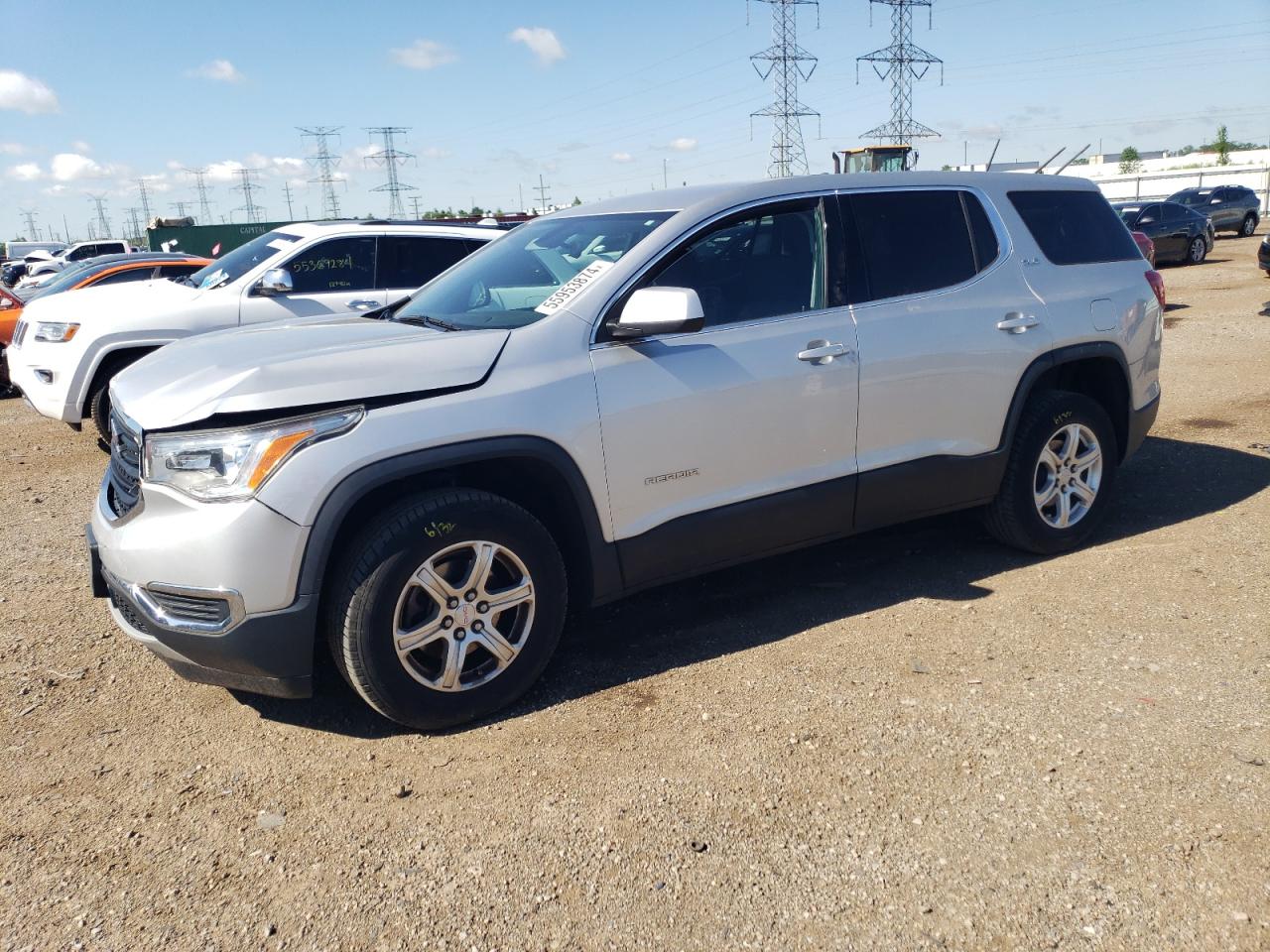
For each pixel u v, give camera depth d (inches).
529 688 142.8
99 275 508.1
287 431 119.3
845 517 162.2
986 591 173.2
